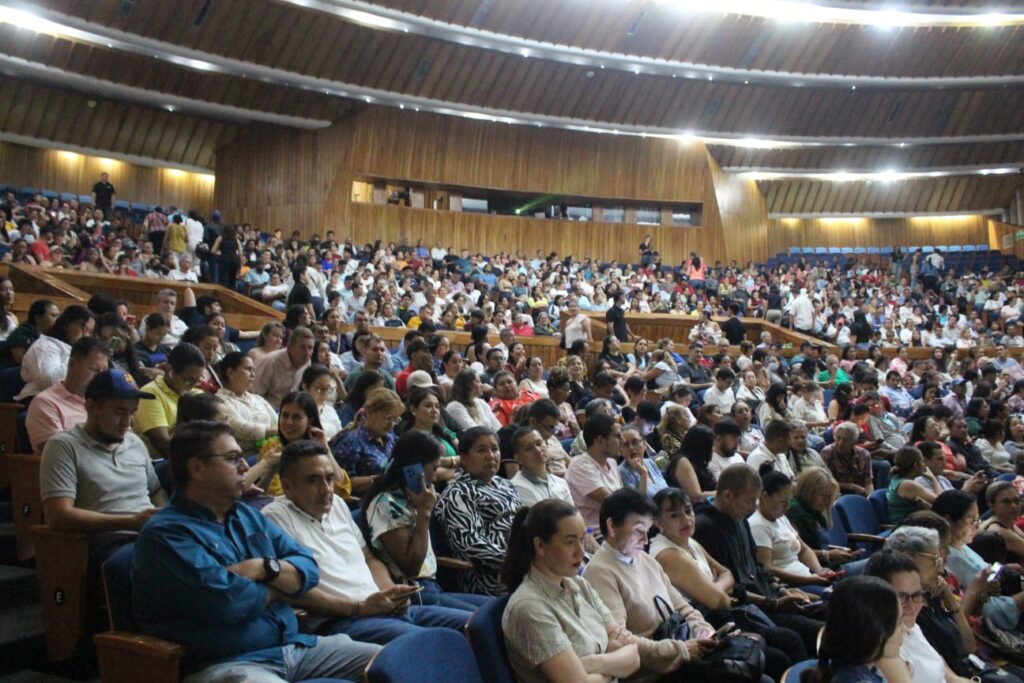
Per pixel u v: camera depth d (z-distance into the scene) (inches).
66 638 139.2
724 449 253.4
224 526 118.8
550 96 811.4
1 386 206.7
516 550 123.4
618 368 411.5
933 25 826.2
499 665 112.7
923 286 901.2
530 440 188.9
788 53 830.5
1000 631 177.3
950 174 999.0
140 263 474.9
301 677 116.9
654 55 797.2
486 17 717.9
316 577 122.6
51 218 566.6
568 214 901.8
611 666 121.0
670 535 161.8
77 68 668.1
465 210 862.5
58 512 140.3
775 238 1062.4
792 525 217.5
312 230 788.6
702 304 715.4
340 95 743.1
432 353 325.1
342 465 182.5
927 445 284.0
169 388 181.8
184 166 812.0
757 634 139.2
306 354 229.0
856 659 110.0
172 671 108.0
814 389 378.9
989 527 219.8
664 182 915.4
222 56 676.7
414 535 145.1
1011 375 528.7
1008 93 900.6
